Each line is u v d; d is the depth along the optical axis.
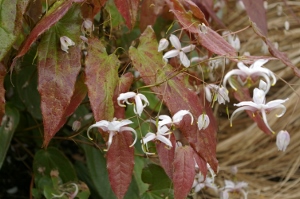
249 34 0.92
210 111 0.57
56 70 0.52
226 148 0.90
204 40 0.53
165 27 0.75
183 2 0.60
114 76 0.53
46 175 0.66
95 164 0.65
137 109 0.52
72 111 0.54
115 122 0.51
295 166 0.87
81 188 0.63
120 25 0.66
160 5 0.62
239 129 0.92
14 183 0.76
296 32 0.90
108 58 0.53
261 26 0.64
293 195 0.85
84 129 0.64
